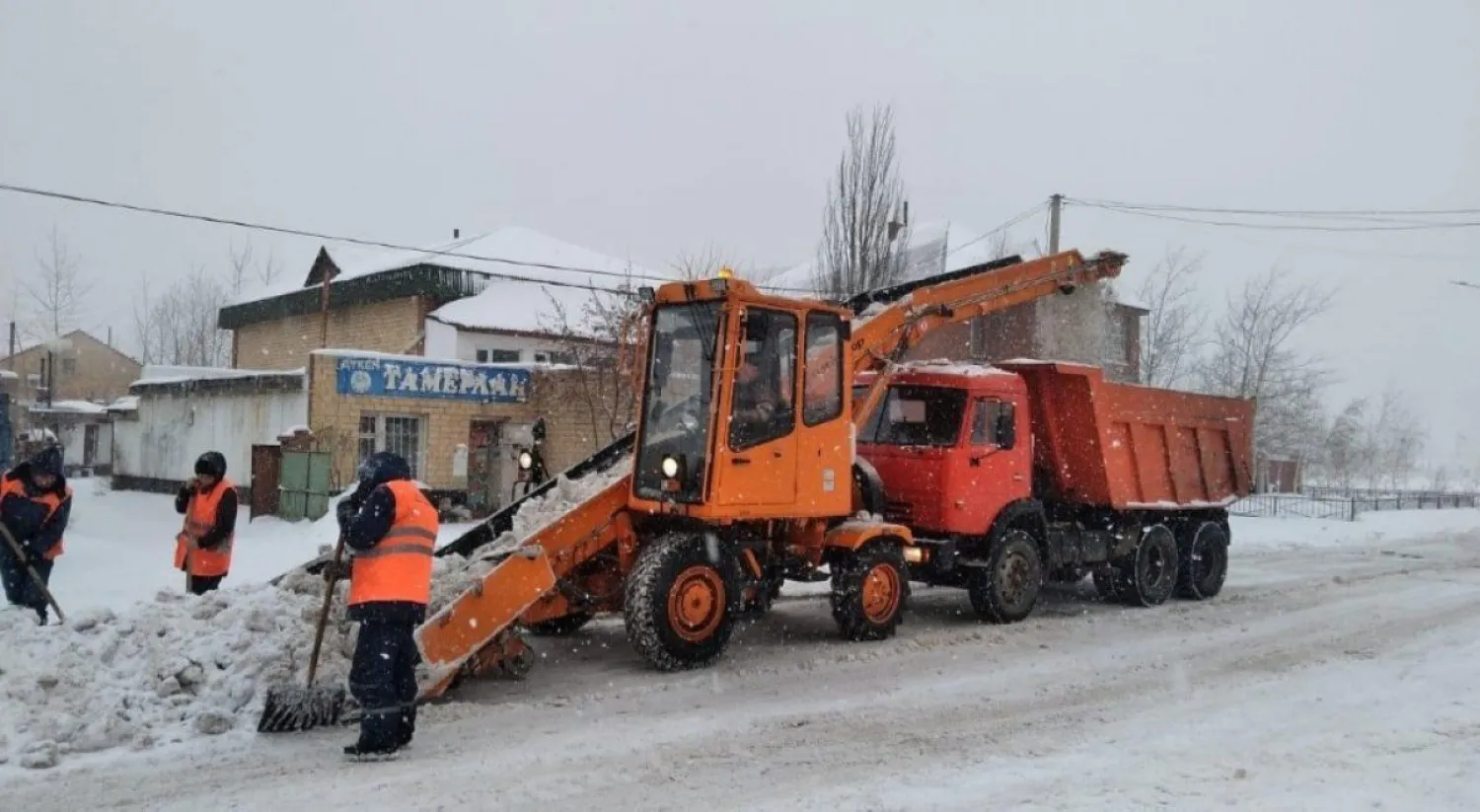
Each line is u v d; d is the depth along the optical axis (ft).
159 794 18.69
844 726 24.30
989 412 39.06
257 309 124.47
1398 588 50.06
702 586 29.55
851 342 33.73
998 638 35.81
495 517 32.50
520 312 98.02
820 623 37.88
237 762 20.57
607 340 82.53
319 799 18.63
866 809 18.60
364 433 73.46
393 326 104.68
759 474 30.22
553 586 27.63
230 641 24.16
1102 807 18.63
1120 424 43.32
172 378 102.63
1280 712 26.05
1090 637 36.60
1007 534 39.34
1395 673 30.76
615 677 28.53
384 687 21.06
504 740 22.53
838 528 34.01
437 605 26.63
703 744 22.56
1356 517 99.45
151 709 22.44
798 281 112.06
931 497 37.70
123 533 62.95
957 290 39.96
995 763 21.54
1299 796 19.27
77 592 39.70
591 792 19.40
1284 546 73.26
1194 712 26.08
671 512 29.63
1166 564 45.42
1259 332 139.33
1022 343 90.53
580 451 81.35
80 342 197.47
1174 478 46.32
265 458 71.20
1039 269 42.91
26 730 20.76
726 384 29.37
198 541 30.40
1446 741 23.31
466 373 77.10
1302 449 158.30
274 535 61.52
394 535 21.44
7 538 28.09
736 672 29.45
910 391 39.47
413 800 18.71
